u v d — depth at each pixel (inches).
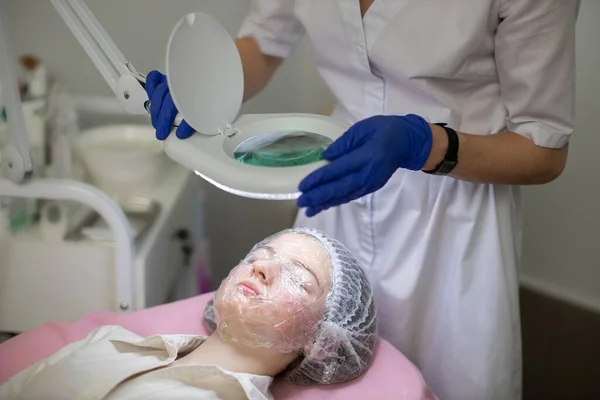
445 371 45.8
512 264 43.3
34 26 57.2
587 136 57.4
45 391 37.0
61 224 48.0
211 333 45.2
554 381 63.4
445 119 39.6
